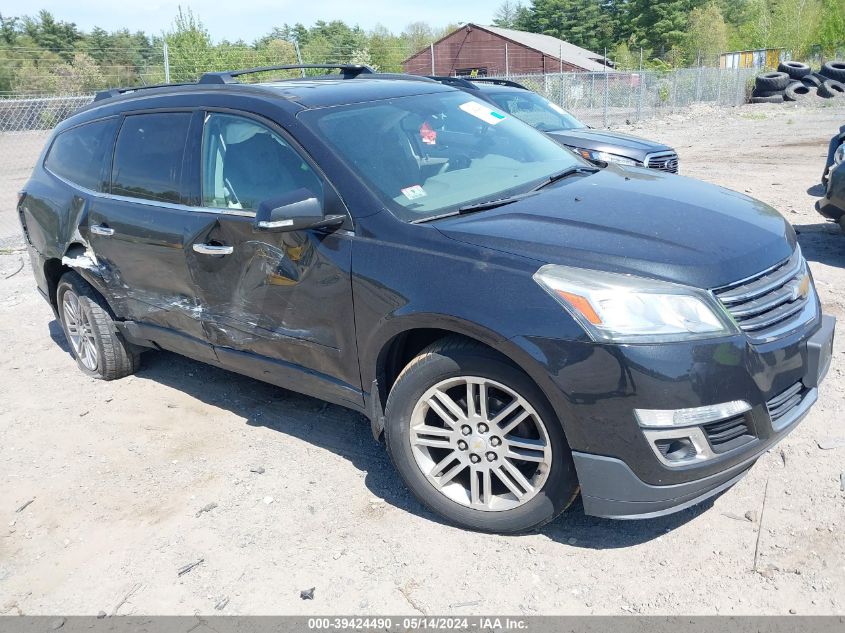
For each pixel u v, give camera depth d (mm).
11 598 3010
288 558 3102
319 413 4359
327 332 3414
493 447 3023
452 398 3135
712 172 12289
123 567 3133
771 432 2799
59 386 5066
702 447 2682
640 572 2863
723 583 2766
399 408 3170
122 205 4320
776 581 2746
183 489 3672
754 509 3164
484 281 2857
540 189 3586
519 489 3023
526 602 2758
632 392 2617
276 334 3652
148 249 4156
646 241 2861
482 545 3088
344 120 3686
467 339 3006
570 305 2686
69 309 5156
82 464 3990
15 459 4102
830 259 6621
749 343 2705
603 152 9195
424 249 3049
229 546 3205
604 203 3266
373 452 3881
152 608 2881
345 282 3250
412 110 3969
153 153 4219
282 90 3920
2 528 3482
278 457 3898
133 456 4031
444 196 3430
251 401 4590
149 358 5414
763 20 65625
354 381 3404
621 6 77688
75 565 3180
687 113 25766
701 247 2840
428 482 3193
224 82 4172
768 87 30109
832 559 2822
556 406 2750
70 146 4992
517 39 49656
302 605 2830
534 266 2801
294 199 3152
